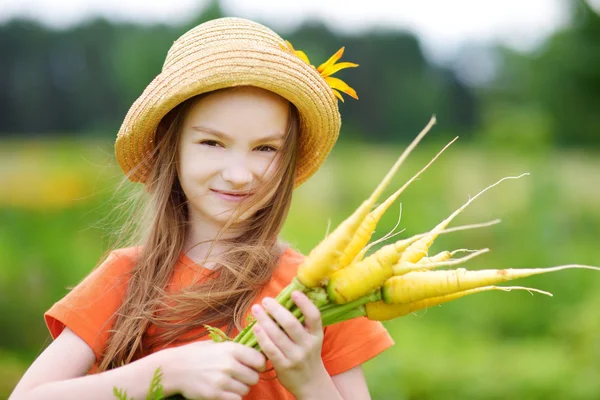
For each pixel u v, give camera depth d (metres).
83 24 37.09
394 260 1.61
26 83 36.97
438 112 39.47
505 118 12.99
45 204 12.79
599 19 25.70
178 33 23.91
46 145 24.70
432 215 10.73
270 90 1.89
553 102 26.34
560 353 6.66
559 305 8.39
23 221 10.92
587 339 6.55
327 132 2.11
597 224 12.69
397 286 1.66
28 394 1.75
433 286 1.64
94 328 1.90
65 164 14.93
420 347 6.60
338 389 1.93
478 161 14.70
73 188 13.30
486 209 11.14
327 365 1.93
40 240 9.31
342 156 18.53
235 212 1.90
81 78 36.50
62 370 1.83
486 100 28.58
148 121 1.98
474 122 42.56
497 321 8.20
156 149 2.03
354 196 15.03
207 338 1.91
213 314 1.92
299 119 2.06
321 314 1.67
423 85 39.34
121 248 2.15
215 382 1.63
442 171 12.93
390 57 40.53
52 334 1.95
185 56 1.94
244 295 1.94
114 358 1.89
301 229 12.34
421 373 5.79
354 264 1.64
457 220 10.94
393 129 38.34
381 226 9.98
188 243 2.06
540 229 10.34
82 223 11.30
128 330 1.90
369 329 1.98
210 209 1.92
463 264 10.23
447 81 43.38
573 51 25.81
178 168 2.00
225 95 1.87
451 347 6.84
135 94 25.61
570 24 26.23
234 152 1.88
